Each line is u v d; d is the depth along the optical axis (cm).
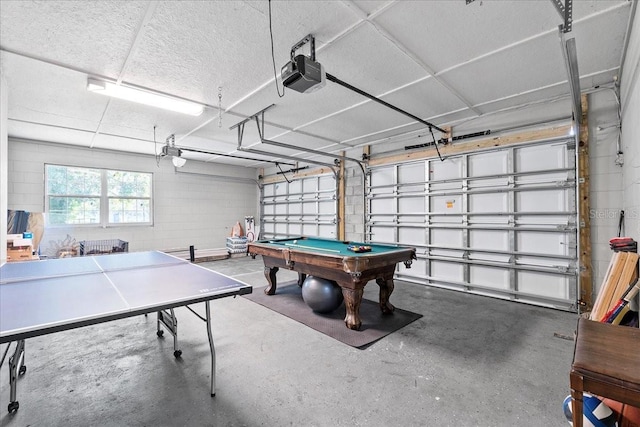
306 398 192
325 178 714
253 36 233
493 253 441
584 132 351
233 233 834
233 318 341
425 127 489
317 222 733
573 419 112
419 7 203
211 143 588
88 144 582
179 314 355
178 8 199
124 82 309
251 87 327
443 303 405
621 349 123
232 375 220
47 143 556
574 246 370
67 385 206
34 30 220
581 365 112
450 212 487
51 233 562
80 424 168
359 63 278
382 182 585
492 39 240
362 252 338
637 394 100
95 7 197
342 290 330
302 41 239
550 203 389
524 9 205
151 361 240
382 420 172
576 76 235
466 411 179
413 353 255
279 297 427
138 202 680
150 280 209
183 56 261
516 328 312
